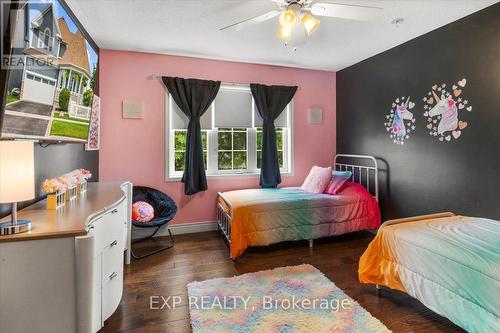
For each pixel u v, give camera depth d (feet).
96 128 10.50
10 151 4.36
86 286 4.40
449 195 9.03
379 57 11.75
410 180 10.43
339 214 10.78
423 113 9.86
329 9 6.61
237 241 9.30
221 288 7.55
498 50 7.67
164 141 11.90
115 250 6.19
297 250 10.44
